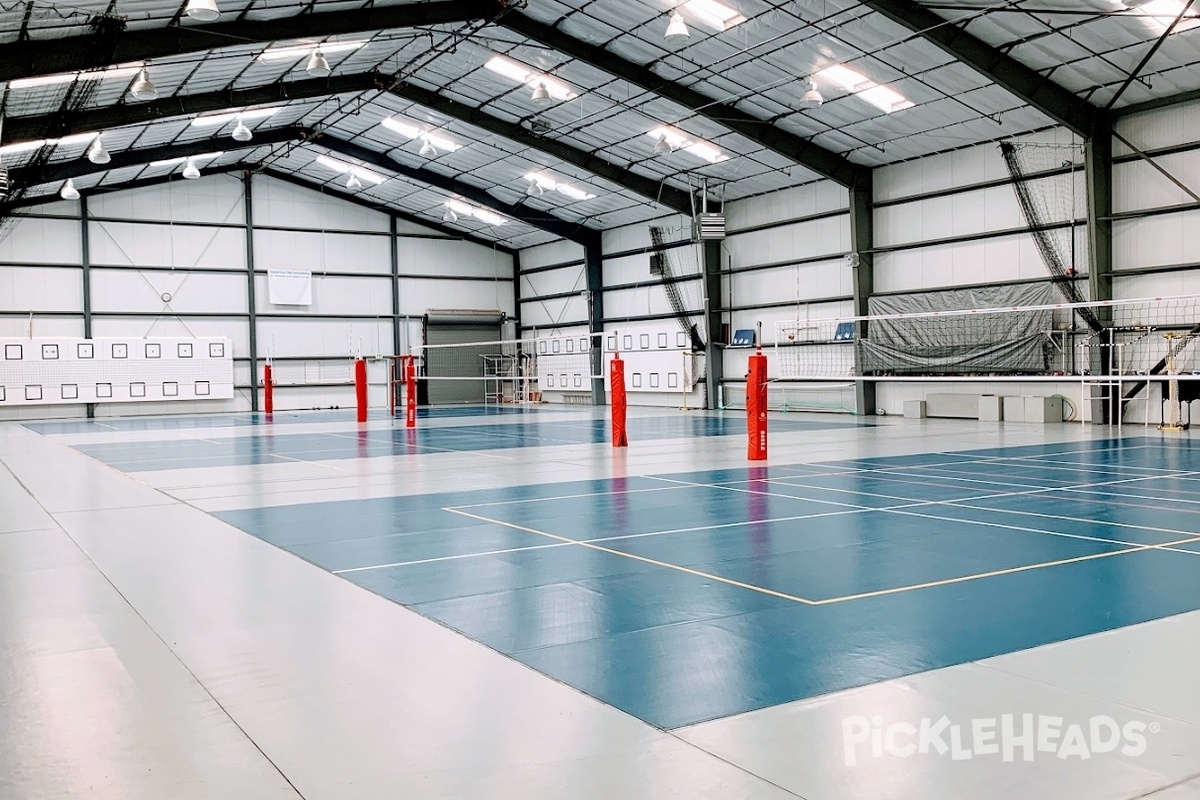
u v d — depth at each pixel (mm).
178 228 34906
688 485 11711
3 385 32219
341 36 21531
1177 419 19047
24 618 5453
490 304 40938
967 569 6562
